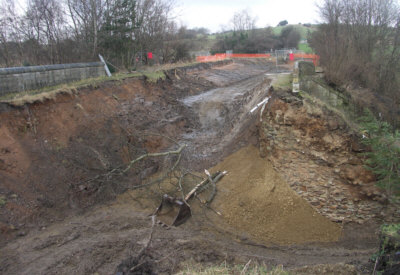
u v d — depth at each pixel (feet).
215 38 218.79
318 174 39.14
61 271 26.35
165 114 58.59
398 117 66.80
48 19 63.05
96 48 72.18
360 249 35.09
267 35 192.44
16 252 28.32
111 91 53.98
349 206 37.88
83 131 43.57
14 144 36.35
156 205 38.91
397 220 36.24
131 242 31.07
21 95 41.42
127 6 78.38
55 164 38.04
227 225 37.09
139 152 46.42
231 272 25.31
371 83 74.64
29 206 33.17
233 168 45.27
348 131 37.63
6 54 58.13
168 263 27.73
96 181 39.65
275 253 33.71
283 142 41.37
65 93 45.01
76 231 32.40
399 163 33.53
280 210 39.09
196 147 51.88
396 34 82.28
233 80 96.48
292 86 43.32
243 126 51.80
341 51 65.57
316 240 36.63
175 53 108.37
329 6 87.81
